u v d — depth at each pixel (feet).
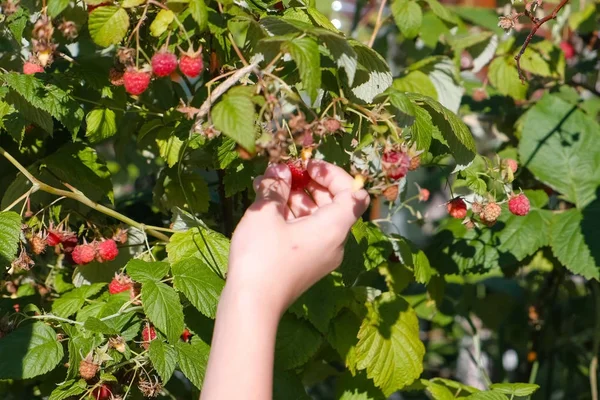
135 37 3.86
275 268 3.16
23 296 4.42
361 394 4.39
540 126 5.04
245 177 4.00
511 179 4.30
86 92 4.38
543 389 6.07
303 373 4.63
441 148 4.11
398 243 4.40
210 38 3.90
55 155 4.25
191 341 3.95
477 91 5.58
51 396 3.71
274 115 3.32
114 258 4.29
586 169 4.93
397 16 4.73
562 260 4.64
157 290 3.71
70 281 4.61
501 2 5.80
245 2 3.96
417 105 3.79
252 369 3.06
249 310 3.11
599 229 4.67
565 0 4.21
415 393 6.56
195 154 4.33
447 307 5.80
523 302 5.98
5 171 4.54
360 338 4.17
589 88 5.65
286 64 3.82
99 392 3.77
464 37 5.27
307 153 3.43
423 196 4.61
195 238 3.96
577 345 5.88
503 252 4.73
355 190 3.31
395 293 4.61
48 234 4.07
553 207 5.34
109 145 5.96
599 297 5.42
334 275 4.13
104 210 4.07
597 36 6.10
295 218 3.45
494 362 6.80
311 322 4.05
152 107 4.49
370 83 3.79
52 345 3.76
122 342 3.76
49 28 3.60
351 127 3.86
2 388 4.59
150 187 5.28
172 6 3.65
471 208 4.46
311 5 4.04
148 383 3.80
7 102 3.99
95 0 3.62
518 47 5.35
